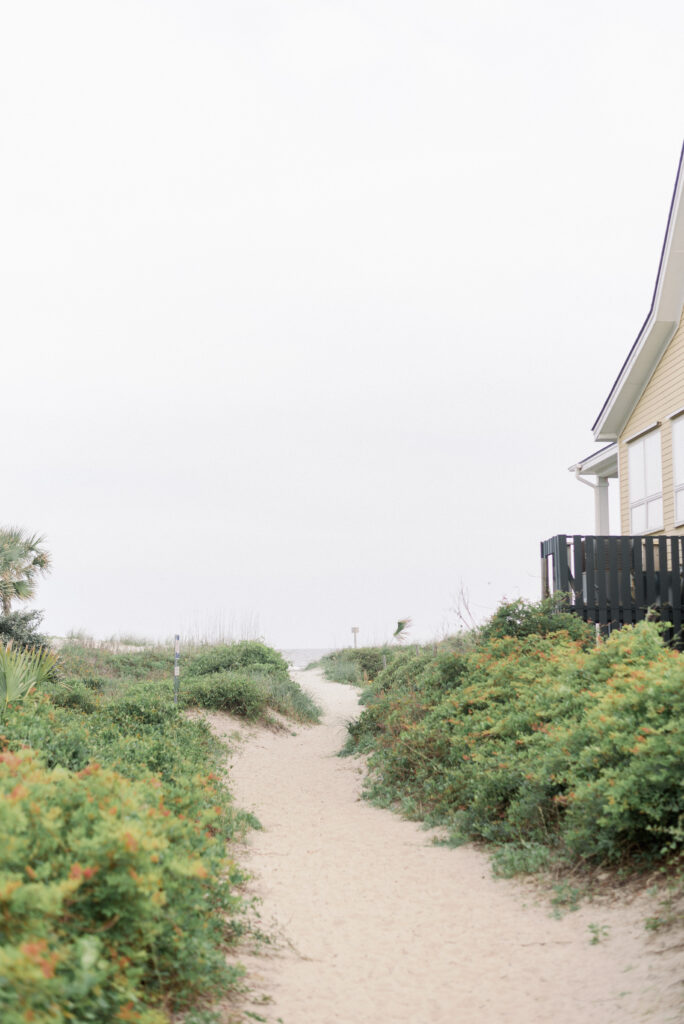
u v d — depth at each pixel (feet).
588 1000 16.24
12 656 35.45
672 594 49.21
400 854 28.96
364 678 99.04
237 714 60.44
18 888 11.09
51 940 11.32
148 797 19.03
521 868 24.99
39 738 26.76
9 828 12.82
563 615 46.88
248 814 33.01
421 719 43.86
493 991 17.22
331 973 18.39
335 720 72.23
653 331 55.72
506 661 40.52
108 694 68.49
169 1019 13.79
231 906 19.27
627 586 49.42
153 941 13.92
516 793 29.40
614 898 21.36
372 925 21.80
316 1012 15.99
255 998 16.05
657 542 53.88
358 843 30.81
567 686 33.04
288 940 19.74
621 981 16.78
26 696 33.88
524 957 18.89
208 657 85.30
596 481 71.77
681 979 16.06
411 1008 16.56
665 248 52.95
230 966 16.89
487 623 48.62
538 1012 16.01
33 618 61.82
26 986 9.84
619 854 22.77
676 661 30.07
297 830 33.19
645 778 22.33
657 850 22.35
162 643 104.37
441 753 37.88
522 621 46.96
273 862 27.96
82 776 17.71
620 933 19.20
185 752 37.47
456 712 39.75
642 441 60.08
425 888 24.82
